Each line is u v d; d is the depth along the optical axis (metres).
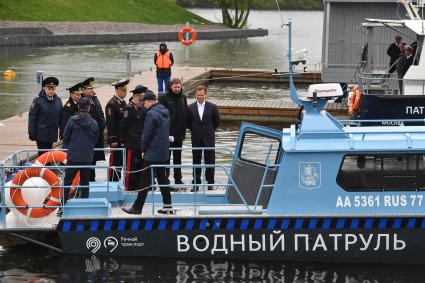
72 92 22.20
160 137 18.27
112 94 39.72
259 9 168.75
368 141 17.14
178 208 18.48
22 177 18.38
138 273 17.03
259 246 17.33
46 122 23.44
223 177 25.52
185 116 22.45
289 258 17.39
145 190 18.16
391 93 30.88
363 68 32.81
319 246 17.20
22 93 43.75
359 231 17.05
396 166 17.08
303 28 117.38
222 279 16.73
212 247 17.47
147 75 49.50
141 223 17.48
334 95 17.42
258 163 18.53
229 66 62.59
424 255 17.11
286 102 40.06
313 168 17.16
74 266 17.44
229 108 38.19
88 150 18.69
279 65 63.81
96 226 17.58
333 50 40.81
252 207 17.84
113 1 102.81
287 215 17.19
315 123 17.36
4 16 85.06
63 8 92.75
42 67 58.12
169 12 106.88
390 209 17.09
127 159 21.39
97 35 83.00
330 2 40.53
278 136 18.23
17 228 17.80
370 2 40.19
